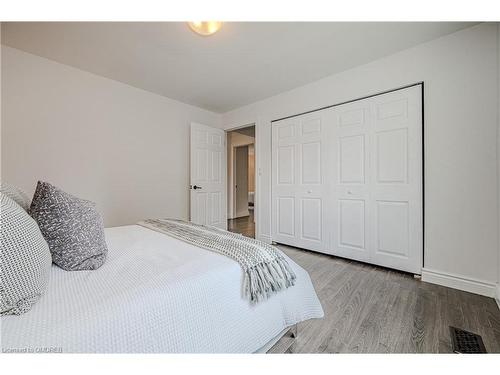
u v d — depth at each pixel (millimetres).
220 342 846
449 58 1952
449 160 1956
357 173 2559
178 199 3666
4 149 2209
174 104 3598
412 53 2150
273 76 2783
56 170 2490
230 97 3492
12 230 655
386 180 2336
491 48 1771
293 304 1166
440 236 2000
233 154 6199
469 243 1862
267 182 3525
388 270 2312
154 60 2426
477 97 1828
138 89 3166
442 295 1776
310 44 2121
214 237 1401
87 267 912
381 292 1832
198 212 3791
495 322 1411
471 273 1848
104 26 1874
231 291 927
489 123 1779
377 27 1874
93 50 2244
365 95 2467
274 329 1057
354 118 2574
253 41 2084
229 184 5973
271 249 1201
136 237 1486
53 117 2467
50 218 891
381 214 2379
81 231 952
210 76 2799
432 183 2043
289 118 3227
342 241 2701
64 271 882
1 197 712
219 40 2072
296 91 3127
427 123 2068
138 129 3174
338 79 2689
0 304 595
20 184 2283
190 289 805
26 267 659
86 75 2689
